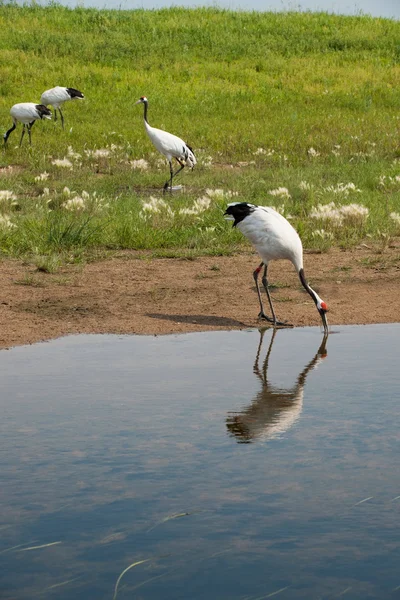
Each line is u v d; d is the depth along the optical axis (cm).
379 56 5397
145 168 2905
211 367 912
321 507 521
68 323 1164
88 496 537
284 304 1314
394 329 1153
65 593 421
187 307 1282
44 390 803
